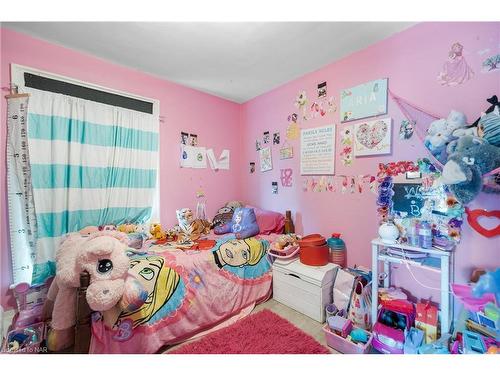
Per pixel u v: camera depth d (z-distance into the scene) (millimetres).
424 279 1512
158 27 1543
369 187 1782
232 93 2775
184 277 1537
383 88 1673
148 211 2254
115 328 1210
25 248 1641
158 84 2326
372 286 1468
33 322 1404
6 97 1485
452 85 1376
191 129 2607
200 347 1376
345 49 1821
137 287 1200
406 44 1562
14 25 1513
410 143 1552
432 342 1221
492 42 1242
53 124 1692
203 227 2381
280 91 2529
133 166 2133
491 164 1142
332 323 1419
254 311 1829
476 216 1299
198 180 2682
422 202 1495
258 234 2283
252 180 2947
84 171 1834
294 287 1832
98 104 1911
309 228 2264
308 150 2242
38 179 1640
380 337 1319
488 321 1104
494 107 1234
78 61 1835
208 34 1624
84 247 1196
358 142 1843
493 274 916
